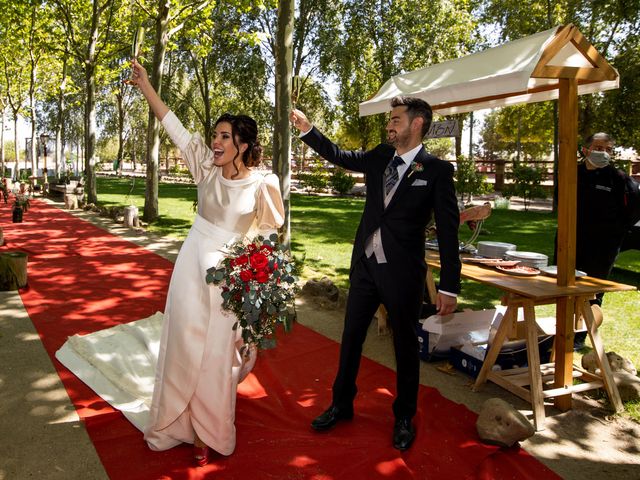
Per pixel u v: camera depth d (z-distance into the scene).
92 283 6.38
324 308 5.56
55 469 2.63
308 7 20.31
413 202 2.80
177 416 2.68
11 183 22.16
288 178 6.83
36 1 16.58
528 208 16.59
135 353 4.04
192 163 2.79
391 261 2.82
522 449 2.95
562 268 3.41
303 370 3.95
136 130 40.19
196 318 2.65
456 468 2.71
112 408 3.23
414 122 2.80
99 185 26.28
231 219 2.77
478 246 4.47
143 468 2.63
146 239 9.78
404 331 2.90
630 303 5.86
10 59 23.84
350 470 2.63
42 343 4.34
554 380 3.51
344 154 3.09
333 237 10.20
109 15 16.89
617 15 13.62
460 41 19.50
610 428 3.25
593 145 4.58
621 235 4.73
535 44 3.25
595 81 3.56
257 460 2.71
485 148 47.94
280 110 6.67
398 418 2.99
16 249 8.44
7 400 3.34
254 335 2.74
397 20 18.52
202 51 15.18
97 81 21.59
